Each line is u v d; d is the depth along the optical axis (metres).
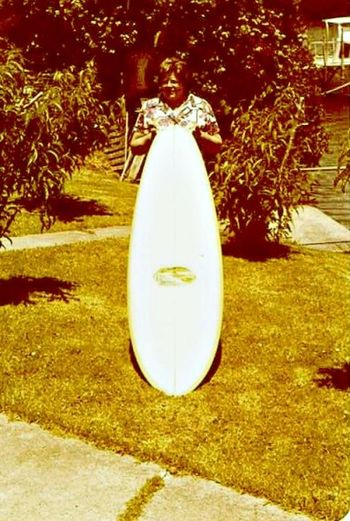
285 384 4.46
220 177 7.20
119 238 7.92
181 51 13.77
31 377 4.36
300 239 9.34
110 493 3.29
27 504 3.20
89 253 7.14
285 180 7.18
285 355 4.90
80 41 13.60
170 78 4.93
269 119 6.98
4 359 4.56
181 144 4.66
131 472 3.46
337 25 32.75
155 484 3.36
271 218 7.32
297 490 3.31
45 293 5.86
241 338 5.16
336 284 6.72
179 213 4.59
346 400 4.27
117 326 5.27
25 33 13.56
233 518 3.13
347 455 3.63
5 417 3.92
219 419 3.97
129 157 13.82
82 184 12.08
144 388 4.31
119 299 5.87
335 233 9.68
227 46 13.95
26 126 4.83
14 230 8.05
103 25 13.51
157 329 4.43
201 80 13.83
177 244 4.56
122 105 7.50
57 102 4.95
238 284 6.44
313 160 9.29
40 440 3.71
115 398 4.17
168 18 13.59
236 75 14.27
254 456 3.60
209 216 4.59
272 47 14.55
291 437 3.81
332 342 5.19
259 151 7.02
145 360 4.37
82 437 3.75
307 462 3.55
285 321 5.57
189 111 5.03
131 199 10.87
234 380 4.48
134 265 4.55
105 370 4.52
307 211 10.66
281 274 6.88
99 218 9.02
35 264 6.66
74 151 6.83
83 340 4.95
